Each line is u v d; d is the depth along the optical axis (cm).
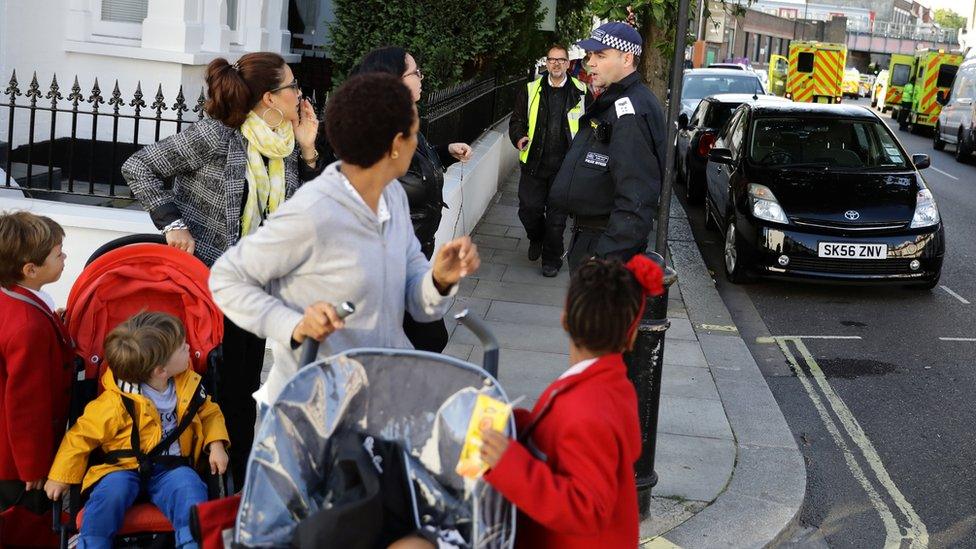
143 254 383
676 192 1597
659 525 459
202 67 842
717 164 1188
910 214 949
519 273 919
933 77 3180
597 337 239
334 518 233
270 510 246
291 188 429
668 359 721
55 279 367
